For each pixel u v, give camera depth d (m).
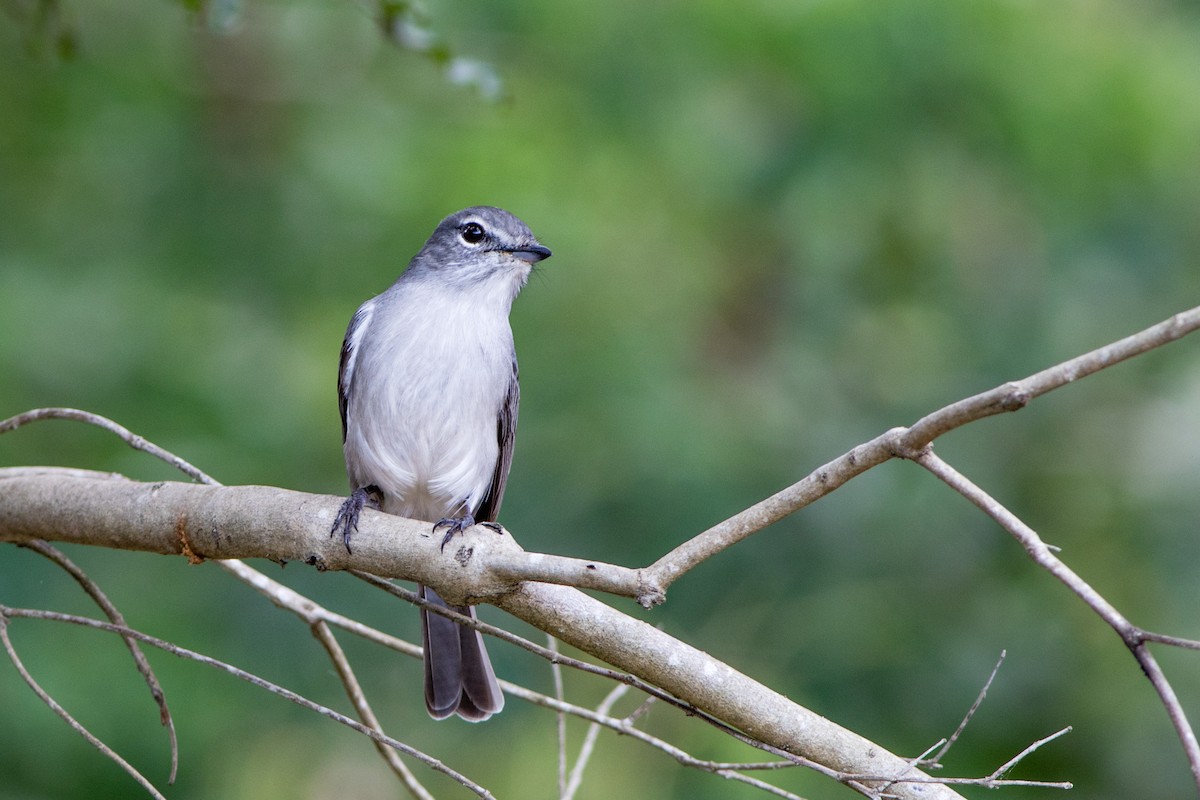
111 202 13.59
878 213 13.85
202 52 14.82
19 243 13.01
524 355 13.15
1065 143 13.52
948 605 12.56
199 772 11.28
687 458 12.51
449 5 14.46
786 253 14.20
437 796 11.94
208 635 11.83
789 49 13.81
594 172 14.24
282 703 11.88
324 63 15.06
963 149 13.69
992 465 13.23
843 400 13.72
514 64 14.55
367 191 13.98
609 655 5.82
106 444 12.03
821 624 12.41
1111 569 12.75
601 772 11.61
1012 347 13.66
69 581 11.53
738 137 14.22
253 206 14.00
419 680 12.19
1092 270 13.66
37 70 13.77
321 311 13.55
